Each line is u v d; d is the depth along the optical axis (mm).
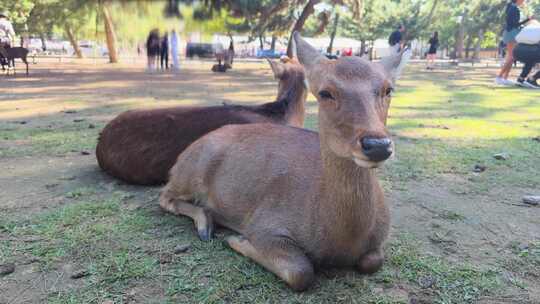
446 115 7152
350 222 2072
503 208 3268
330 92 1941
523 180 3879
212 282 2221
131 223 2938
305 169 2383
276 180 2467
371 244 2279
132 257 2463
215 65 17297
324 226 2145
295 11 14273
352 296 2113
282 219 2322
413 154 4711
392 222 3004
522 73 11359
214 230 2877
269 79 14117
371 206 2070
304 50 2328
